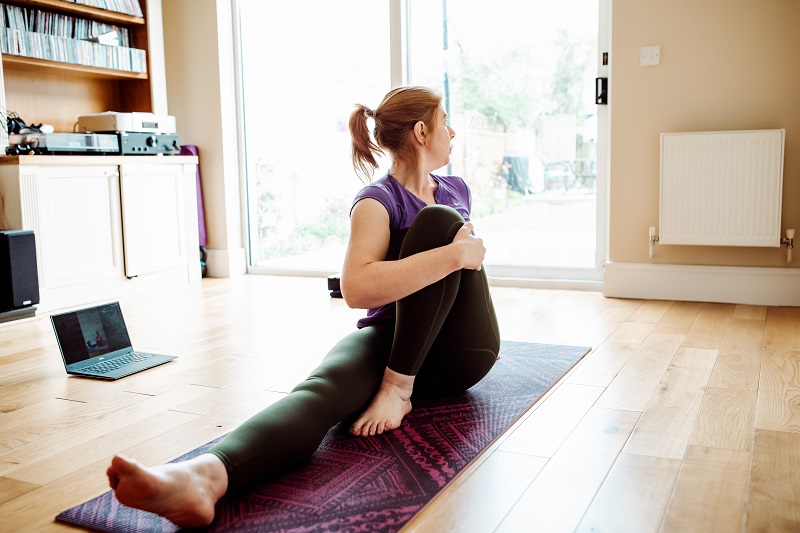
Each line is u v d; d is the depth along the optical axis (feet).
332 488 5.05
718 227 11.55
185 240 15.14
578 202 13.30
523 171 13.69
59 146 12.60
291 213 15.93
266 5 15.60
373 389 6.04
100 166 13.17
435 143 6.47
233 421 6.63
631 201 12.38
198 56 15.71
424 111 6.37
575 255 13.46
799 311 10.98
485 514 4.67
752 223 11.36
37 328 11.08
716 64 11.59
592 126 13.03
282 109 15.72
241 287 14.40
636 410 6.62
